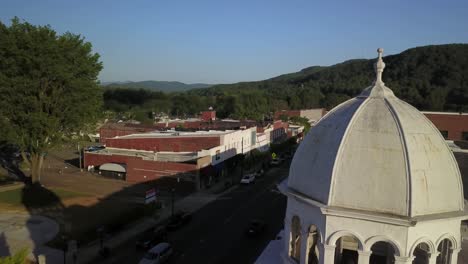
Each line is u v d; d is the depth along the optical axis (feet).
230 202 149.79
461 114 161.68
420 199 34.58
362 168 35.76
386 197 34.81
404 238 34.32
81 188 159.22
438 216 34.68
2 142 169.27
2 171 180.75
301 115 406.41
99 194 151.43
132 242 108.78
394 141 35.94
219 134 194.29
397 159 35.17
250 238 114.01
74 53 137.59
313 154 39.93
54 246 101.30
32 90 131.34
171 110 505.25
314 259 45.24
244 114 374.02
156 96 528.22
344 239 47.75
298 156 42.42
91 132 157.28
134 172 171.73
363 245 35.42
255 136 240.32
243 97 477.36
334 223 36.35
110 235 112.78
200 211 138.21
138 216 127.03
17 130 134.10
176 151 195.52
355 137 37.09
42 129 135.74
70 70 137.80
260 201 151.94
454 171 37.40
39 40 128.06
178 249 105.09
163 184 167.02
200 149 192.03
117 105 473.26
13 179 168.14
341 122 38.99
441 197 35.65
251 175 184.85
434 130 38.60
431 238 35.42
